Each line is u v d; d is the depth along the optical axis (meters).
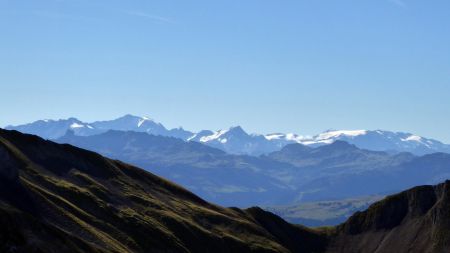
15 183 175.25
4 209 131.12
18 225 129.62
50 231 140.50
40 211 172.88
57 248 135.25
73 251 140.62
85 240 171.75
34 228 135.25
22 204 166.88
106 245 176.38
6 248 118.06
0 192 163.25
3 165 174.38
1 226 123.00
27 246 124.31
